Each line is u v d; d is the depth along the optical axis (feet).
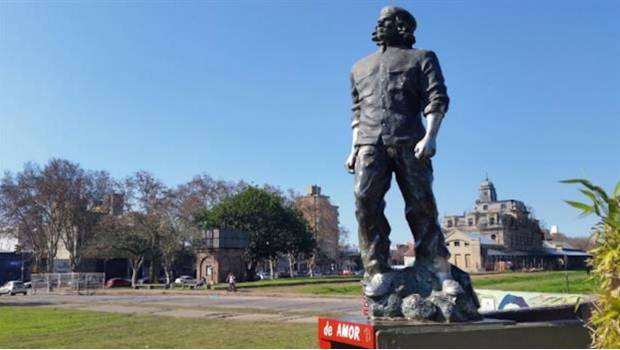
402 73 15.66
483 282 101.45
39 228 205.98
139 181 184.24
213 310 78.13
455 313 13.42
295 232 228.84
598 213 7.88
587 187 7.93
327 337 14.55
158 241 181.78
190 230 188.85
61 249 271.49
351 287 122.62
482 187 443.32
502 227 382.63
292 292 115.85
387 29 16.31
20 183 201.26
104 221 196.03
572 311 17.85
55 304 104.68
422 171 15.23
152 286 181.06
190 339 45.29
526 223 406.62
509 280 102.63
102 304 99.96
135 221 182.39
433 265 14.65
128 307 89.76
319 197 337.31
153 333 50.67
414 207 15.10
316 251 303.68
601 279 7.95
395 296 14.24
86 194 210.79
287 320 60.75
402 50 16.19
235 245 197.47
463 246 330.13
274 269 295.48
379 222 15.58
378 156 15.42
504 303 34.32
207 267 193.57
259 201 222.07
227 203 221.87
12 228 200.95
